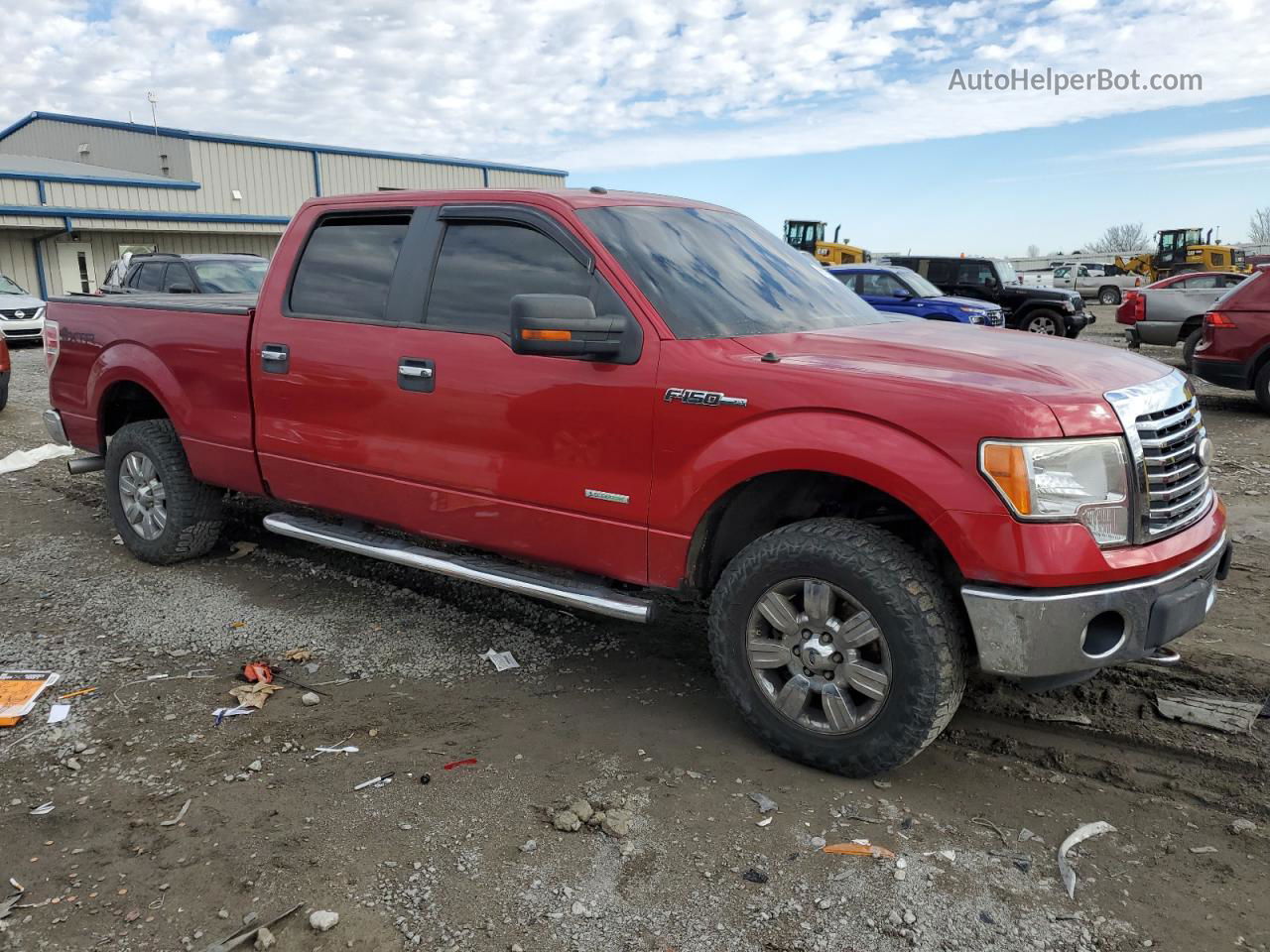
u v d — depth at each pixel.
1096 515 2.93
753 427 3.25
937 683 3.04
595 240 3.74
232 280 13.27
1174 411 3.22
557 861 2.84
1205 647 4.31
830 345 3.55
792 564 3.24
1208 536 3.26
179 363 5.13
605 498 3.63
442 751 3.50
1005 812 3.10
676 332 3.54
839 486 3.55
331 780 3.29
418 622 4.76
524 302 3.36
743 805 3.13
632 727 3.68
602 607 3.68
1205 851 2.88
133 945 2.51
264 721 3.73
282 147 35.16
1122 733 3.54
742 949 2.48
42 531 6.36
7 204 26.34
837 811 3.10
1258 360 10.88
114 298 5.75
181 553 5.54
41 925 2.58
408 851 2.89
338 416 4.44
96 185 28.44
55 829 3.01
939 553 3.33
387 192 4.47
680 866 2.82
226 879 2.76
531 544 3.91
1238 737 3.50
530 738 3.60
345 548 4.58
